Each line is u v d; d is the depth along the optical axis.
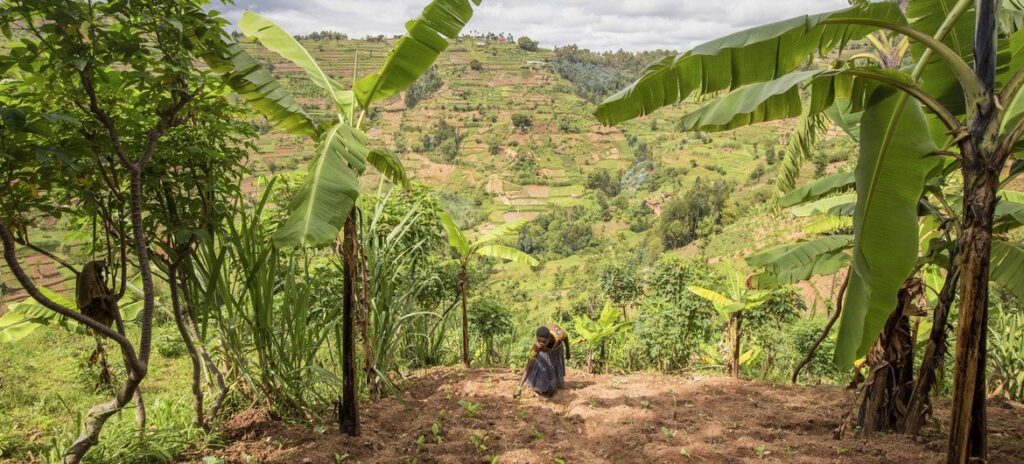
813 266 5.22
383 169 4.64
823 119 6.11
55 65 3.24
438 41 4.39
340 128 4.12
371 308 6.11
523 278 81.94
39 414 7.06
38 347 11.30
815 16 2.94
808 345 9.16
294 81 176.25
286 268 5.89
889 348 4.41
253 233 4.92
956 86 3.63
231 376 5.38
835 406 5.55
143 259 3.79
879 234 3.11
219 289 4.84
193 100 3.99
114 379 8.84
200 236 4.13
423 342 7.92
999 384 6.25
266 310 5.02
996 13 2.73
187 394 5.64
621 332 9.61
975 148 2.77
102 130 3.82
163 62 3.51
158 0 3.45
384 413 5.46
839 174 4.82
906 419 4.41
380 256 6.22
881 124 3.15
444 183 157.00
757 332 9.18
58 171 3.59
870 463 3.94
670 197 123.50
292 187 6.43
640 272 11.45
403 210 7.40
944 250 4.14
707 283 8.98
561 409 5.69
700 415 5.34
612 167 170.12
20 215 3.63
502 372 7.12
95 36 3.27
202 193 4.38
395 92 4.66
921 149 3.03
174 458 4.39
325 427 4.95
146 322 3.90
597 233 114.00
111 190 3.95
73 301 5.04
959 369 2.89
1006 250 4.11
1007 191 5.92
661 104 3.42
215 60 3.80
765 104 3.34
